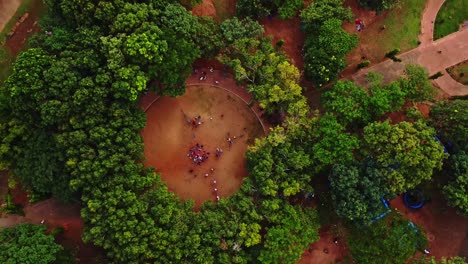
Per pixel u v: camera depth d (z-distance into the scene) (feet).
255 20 201.16
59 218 193.36
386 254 190.70
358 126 194.39
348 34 195.31
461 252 203.41
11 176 181.78
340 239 201.67
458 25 217.97
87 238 169.17
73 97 164.35
